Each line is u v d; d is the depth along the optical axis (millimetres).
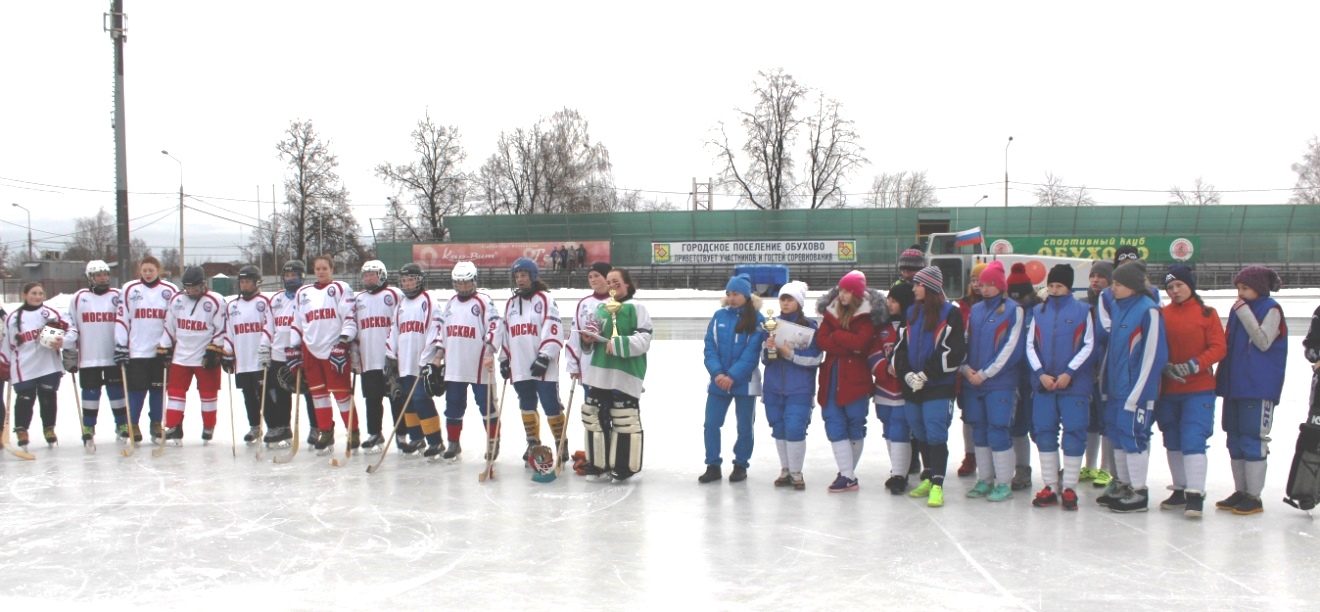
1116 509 6094
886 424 6793
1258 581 4730
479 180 59500
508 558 5215
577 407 11008
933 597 4539
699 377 13602
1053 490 6320
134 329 8812
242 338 8789
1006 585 4703
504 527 5852
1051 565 5016
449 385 7887
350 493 6793
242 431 9656
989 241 49219
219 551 5375
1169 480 7047
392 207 56219
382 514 6191
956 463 7844
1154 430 9047
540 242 50781
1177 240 47250
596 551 5336
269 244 55625
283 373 8508
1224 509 6141
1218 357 5805
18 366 8500
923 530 5734
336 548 5426
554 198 59656
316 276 8461
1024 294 6438
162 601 4559
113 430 9758
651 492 6801
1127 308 5977
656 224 50438
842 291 6660
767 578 4844
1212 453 7984
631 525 5887
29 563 5172
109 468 7727
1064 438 6176
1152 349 5805
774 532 5715
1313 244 46844
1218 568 4938
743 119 54188
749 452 7160
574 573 4945
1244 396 5965
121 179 22578
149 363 8891
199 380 8953
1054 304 6270
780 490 6859
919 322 6477
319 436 8375
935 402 6328
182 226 42594
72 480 7262
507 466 7789
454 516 6125
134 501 6566
